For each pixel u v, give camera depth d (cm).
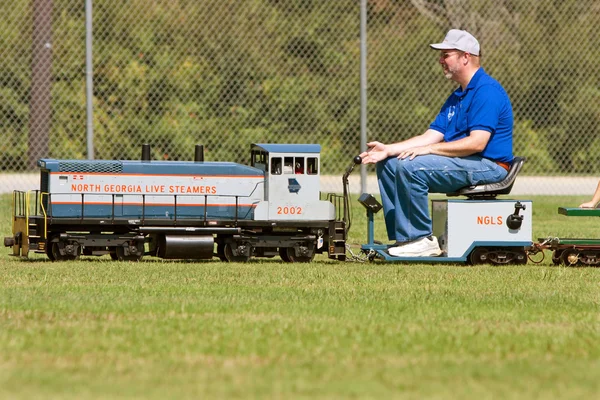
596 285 2108
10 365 1309
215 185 2520
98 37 4256
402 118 4612
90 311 1695
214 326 1573
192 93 4403
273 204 2495
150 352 1390
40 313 1670
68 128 4141
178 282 2070
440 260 2430
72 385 1202
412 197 2441
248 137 4453
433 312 1733
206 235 2444
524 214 2444
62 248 2416
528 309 1777
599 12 4512
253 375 1262
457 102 2523
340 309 1747
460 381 1238
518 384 1225
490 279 2178
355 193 4203
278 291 1961
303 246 2506
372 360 1357
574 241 2464
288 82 4547
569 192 4519
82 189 2458
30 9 4200
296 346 1432
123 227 2467
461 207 2425
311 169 2516
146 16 4344
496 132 2467
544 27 4497
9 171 4134
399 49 4688
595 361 1366
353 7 4750
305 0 4703
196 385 1206
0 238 2902
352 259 2542
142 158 2552
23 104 4153
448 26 4678
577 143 4506
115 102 4256
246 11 4572
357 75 4647
